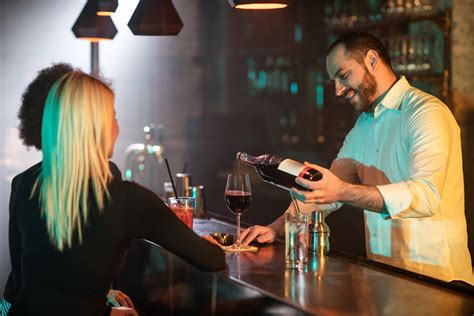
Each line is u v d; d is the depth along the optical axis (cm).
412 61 493
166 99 768
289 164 230
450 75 459
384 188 233
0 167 545
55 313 203
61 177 202
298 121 743
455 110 457
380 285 200
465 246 272
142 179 511
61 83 204
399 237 276
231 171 779
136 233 207
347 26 576
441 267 268
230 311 208
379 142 283
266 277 209
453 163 265
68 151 201
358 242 468
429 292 193
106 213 202
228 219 327
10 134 535
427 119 256
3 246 534
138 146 507
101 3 357
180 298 244
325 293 191
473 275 278
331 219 480
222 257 218
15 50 687
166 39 758
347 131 579
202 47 774
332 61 277
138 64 750
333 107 589
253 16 757
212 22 774
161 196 437
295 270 218
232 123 790
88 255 202
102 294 207
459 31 456
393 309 177
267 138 775
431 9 470
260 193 705
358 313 174
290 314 181
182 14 764
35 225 207
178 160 778
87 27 368
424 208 237
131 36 739
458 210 269
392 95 274
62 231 201
